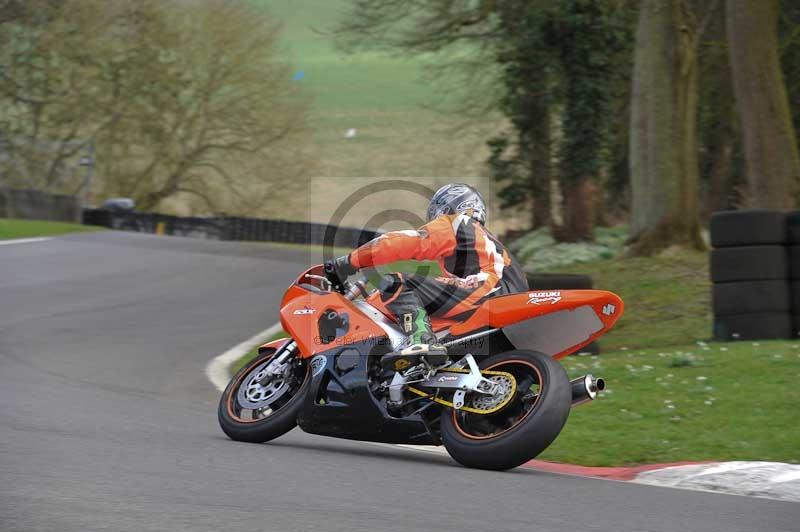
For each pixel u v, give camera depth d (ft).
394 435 55.93
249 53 414.21
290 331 60.03
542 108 245.24
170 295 157.79
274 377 61.77
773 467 53.36
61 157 381.19
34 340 112.88
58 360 100.32
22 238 233.35
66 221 336.49
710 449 60.90
